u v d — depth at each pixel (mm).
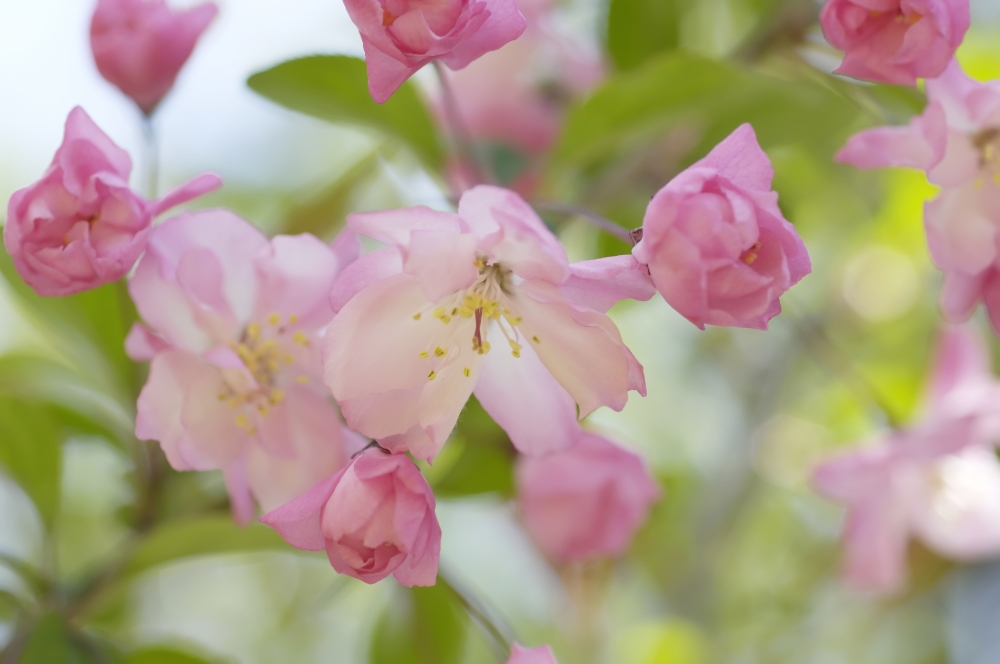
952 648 653
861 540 483
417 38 365
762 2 463
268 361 400
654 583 558
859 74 384
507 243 377
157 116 427
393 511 367
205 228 396
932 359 487
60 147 380
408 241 373
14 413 421
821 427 650
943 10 377
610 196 463
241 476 401
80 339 431
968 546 490
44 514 426
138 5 420
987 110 398
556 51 489
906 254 591
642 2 468
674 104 432
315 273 397
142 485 430
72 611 420
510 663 390
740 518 584
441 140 439
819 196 547
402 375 380
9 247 380
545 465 439
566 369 382
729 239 363
